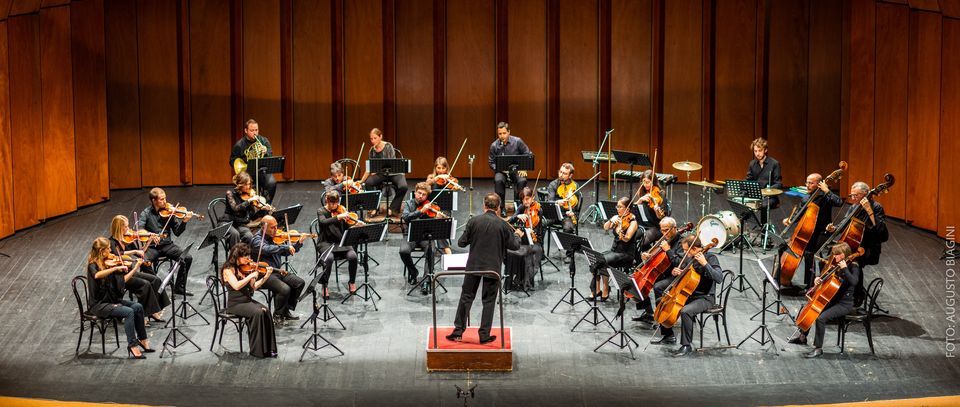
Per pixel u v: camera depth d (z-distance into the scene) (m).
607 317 10.25
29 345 9.43
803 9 15.38
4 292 10.62
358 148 16.31
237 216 11.37
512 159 12.87
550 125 16.33
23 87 12.60
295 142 16.11
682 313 9.35
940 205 12.50
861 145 13.84
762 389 8.70
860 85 13.78
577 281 11.20
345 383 8.81
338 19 15.88
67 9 13.27
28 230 12.77
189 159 15.66
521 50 16.22
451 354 9.02
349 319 10.13
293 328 9.91
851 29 13.87
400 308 10.42
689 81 15.82
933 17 12.46
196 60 15.55
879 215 10.10
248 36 15.69
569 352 9.45
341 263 11.24
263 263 9.76
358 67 16.12
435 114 16.38
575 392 8.65
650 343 9.65
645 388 8.73
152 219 10.53
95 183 14.18
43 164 13.04
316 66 16.00
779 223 13.27
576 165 16.31
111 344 9.53
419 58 16.23
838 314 9.33
